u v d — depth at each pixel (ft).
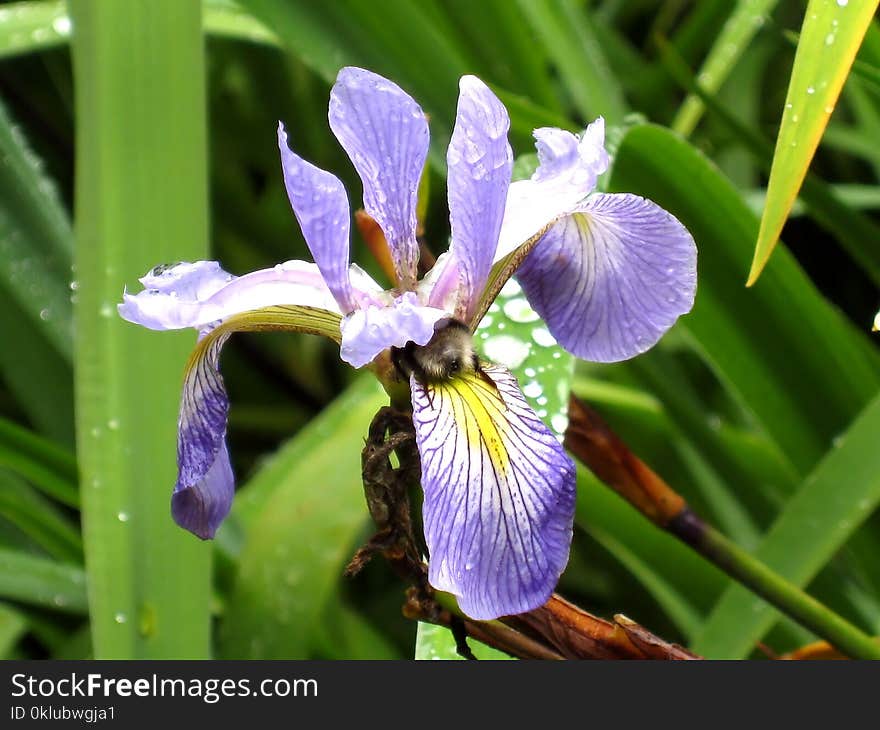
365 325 1.57
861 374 2.03
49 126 3.03
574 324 1.73
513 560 1.55
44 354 2.50
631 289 1.70
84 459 1.80
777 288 2.00
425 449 1.56
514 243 1.64
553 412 1.86
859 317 3.05
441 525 1.54
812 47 1.67
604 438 1.82
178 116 1.84
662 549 2.15
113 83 1.82
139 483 1.81
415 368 1.60
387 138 1.61
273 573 2.03
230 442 3.04
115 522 1.80
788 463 2.11
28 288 2.31
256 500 2.21
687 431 2.27
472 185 1.59
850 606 2.17
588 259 1.72
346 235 1.59
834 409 2.06
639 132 1.92
